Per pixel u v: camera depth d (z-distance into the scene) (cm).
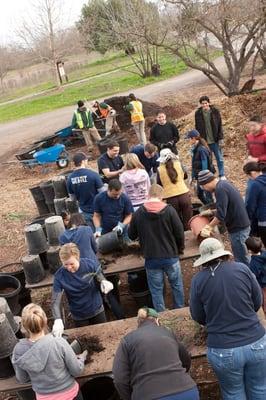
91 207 695
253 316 366
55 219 579
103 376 460
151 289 539
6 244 941
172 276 529
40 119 2425
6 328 416
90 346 446
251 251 511
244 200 602
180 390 323
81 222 564
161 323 455
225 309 361
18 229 1000
